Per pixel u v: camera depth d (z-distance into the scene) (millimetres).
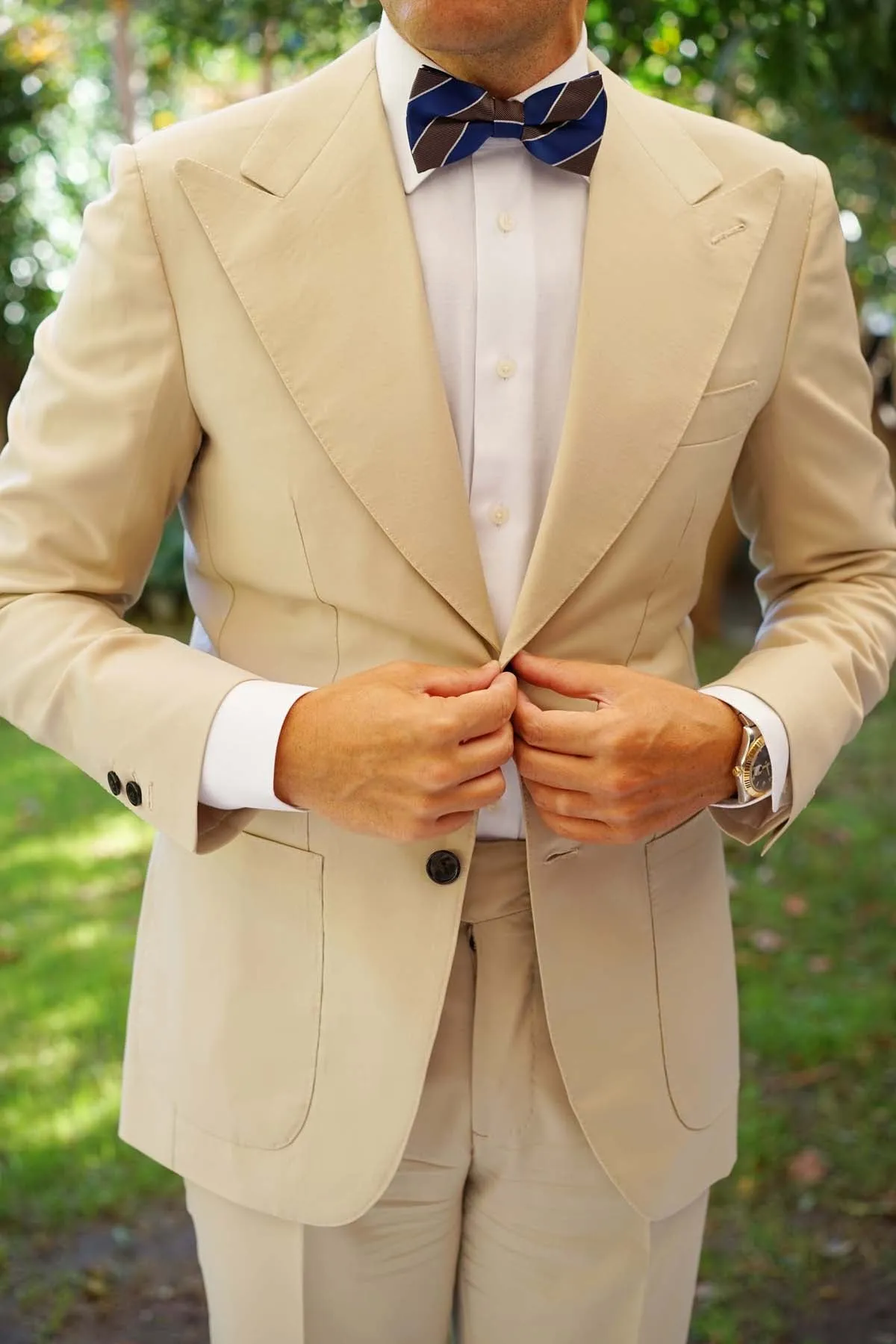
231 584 1398
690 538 1375
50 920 4246
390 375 1259
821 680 1380
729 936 1517
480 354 1321
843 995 3695
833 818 5145
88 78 7820
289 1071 1354
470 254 1327
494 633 1291
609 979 1370
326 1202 1343
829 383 1427
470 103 1273
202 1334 2531
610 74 1444
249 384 1271
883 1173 2934
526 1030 1379
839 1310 2561
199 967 1408
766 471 1463
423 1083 1305
